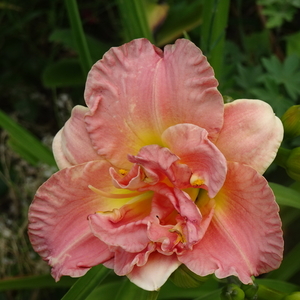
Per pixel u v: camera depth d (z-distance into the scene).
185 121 0.41
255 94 0.59
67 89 0.84
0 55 0.83
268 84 0.59
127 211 0.42
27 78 0.84
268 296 0.46
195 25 0.64
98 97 0.42
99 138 0.42
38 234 0.43
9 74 0.83
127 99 0.42
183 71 0.40
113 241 0.40
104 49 0.72
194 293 0.54
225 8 0.54
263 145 0.40
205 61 0.40
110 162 0.43
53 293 0.71
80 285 0.47
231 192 0.40
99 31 0.84
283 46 0.74
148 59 0.42
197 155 0.40
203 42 0.54
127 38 0.58
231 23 0.74
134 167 0.41
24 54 0.83
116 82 0.42
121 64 0.42
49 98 0.84
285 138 0.47
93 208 0.43
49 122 0.84
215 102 0.40
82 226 0.43
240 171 0.40
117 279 0.58
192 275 0.42
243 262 0.39
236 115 0.40
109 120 0.42
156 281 0.40
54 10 0.78
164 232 0.40
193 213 0.40
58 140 0.45
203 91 0.40
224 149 0.40
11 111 0.85
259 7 0.71
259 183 0.39
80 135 0.43
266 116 0.40
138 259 0.40
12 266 0.70
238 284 0.47
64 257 0.42
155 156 0.40
